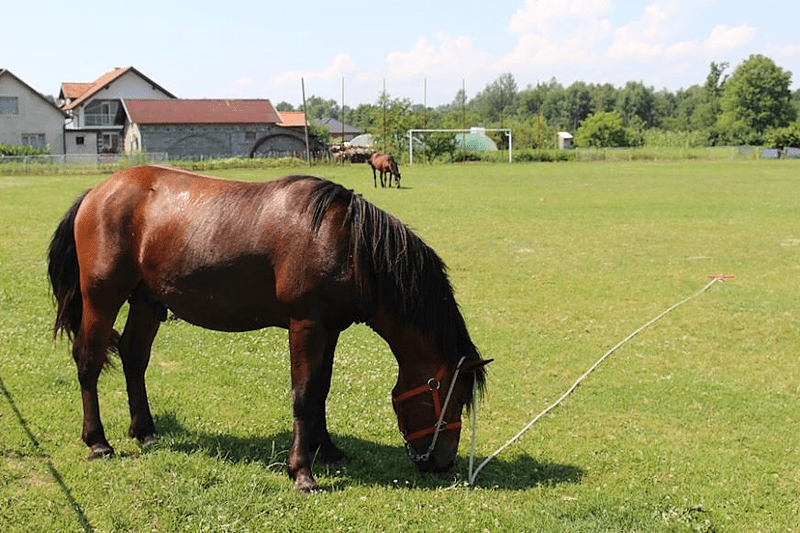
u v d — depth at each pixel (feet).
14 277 41.52
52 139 223.30
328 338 18.22
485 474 19.29
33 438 20.07
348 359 29.19
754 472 19.84
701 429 23.21
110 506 16.39
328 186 18.08
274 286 17.67
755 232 67.10
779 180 135.33
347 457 19.75
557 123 546.67
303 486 17.46
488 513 16.85
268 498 16.97
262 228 17.63
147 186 19.07
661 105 542.57
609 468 20.01
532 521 16.48
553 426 23.27
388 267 17.35
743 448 21.74
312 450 19.33
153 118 218.79
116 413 22.29
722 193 107.24
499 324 36.14
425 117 250.57
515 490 18.34
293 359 17.60
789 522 17.07
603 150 248.52
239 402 23.93
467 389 18.17
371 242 17.46
